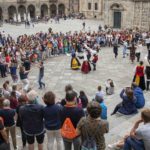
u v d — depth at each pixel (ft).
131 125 46.80
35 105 33.12
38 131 33.47
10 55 114.83
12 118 39.68
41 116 33.27
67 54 140.15
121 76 106.93
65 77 106.22
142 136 27.02
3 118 38.99
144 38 162.20
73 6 315.78
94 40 151.02
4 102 39.27
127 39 155.33
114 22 222.69
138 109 55.62
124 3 212.43
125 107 53.62
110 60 130.62
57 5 311.47
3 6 286.87
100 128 25.85
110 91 82.94
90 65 119.96
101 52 147.13
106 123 26.16
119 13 217.97
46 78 104.83
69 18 291.58
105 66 120.47
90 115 25.79
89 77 105.91
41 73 92.17
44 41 138.82
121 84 97.76
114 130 44.83
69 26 241.14
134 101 53.36
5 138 32.50
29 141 34.06
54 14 316.40
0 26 243.81
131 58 125.18
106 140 41.22
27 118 33.09
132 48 124.98
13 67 96.27
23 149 42.86
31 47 125.39
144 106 57.36
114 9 219.20
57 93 89.81
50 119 32.83
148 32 177.68
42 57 129.80
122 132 43.91
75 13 308.60
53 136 33.76
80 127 26.35
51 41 138.62
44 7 310.86
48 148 33.71
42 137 34.19
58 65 122.42
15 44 128.98
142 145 29.55
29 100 33.27
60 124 32.81
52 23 258.78
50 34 161.68
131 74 109.19
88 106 25.88
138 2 204.23
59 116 32.01
